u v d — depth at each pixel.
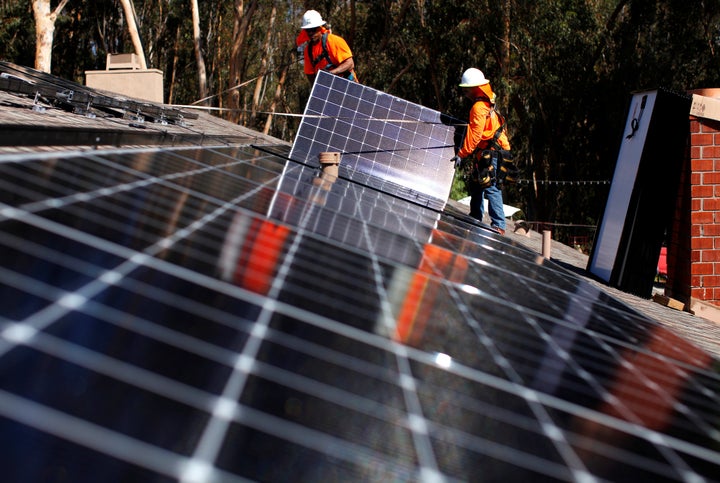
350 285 2.62
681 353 3.55
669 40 36.81
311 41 12.00
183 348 1.45
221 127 13.95
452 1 36.69
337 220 4.29
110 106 7.42
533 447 1.58
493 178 9.82
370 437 1.37
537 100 39.03
